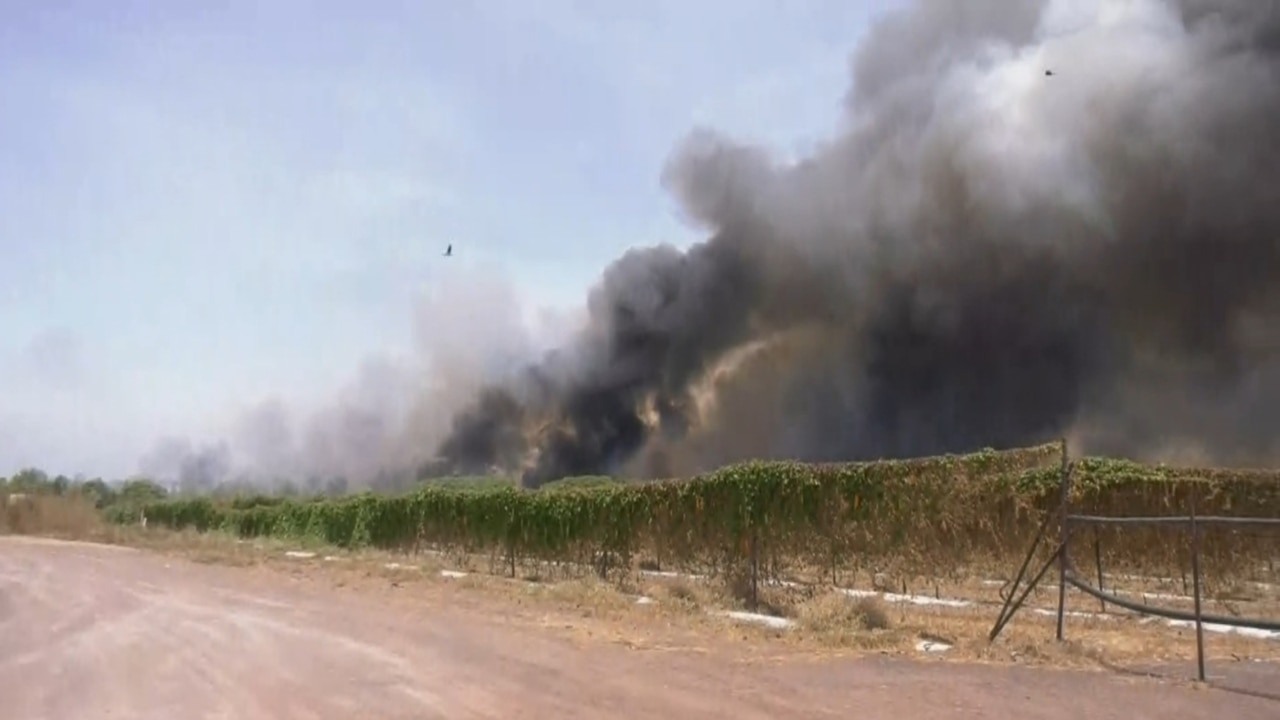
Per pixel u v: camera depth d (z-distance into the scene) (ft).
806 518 63.77
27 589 68.85
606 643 43.14
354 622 50.34
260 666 37.45
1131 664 38.83
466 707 30.01
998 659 39.52
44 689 33.47
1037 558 63.31
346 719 28.55
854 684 33.96
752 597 60.29
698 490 69.51
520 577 83.92
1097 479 65.46
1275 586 67.10
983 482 64.69
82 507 192.03
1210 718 29.17
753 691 32.53
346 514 132.05
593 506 79.97
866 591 63.67
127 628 48.67
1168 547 64.59
